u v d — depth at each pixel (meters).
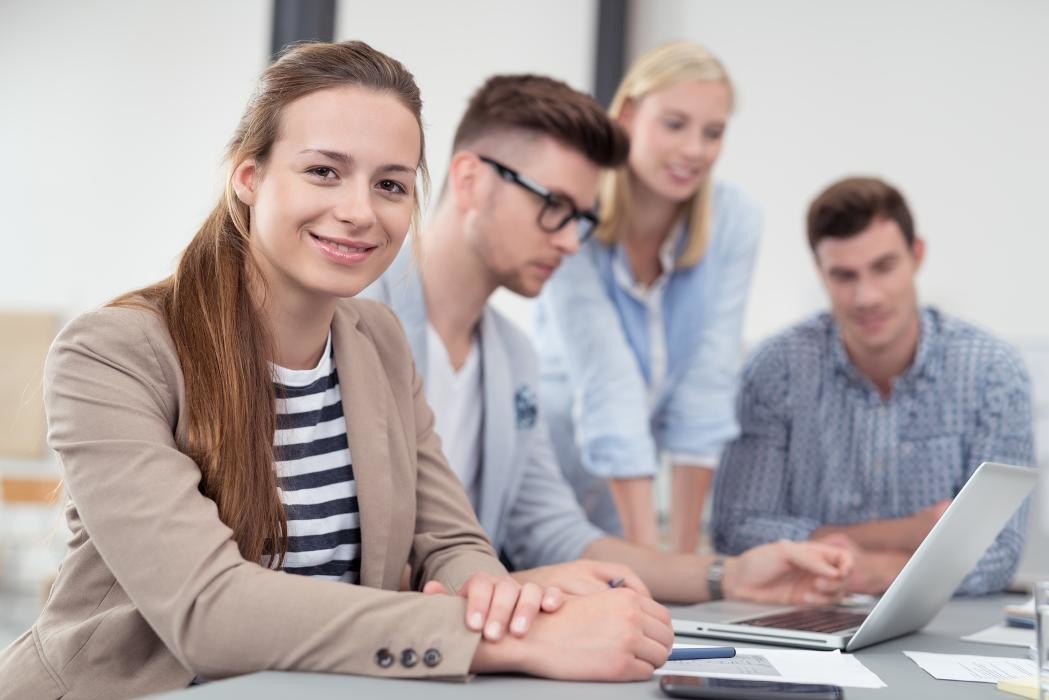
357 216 1.22
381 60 1.29
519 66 5.84
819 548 1.79
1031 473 1.50
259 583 1.06
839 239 2.57
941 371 2.63
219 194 1.32
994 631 1.63
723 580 1.85
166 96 7.00
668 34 5.64
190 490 1.13
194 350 1.23
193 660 1.06
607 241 2.62
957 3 5.16
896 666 1.26
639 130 2.55
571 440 2.75
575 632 1.07
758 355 2.81
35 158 7.30
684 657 1.23
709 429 2.72
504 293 5.88
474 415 2.07
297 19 4.31
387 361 1.49
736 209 2.75
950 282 5.12
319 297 1.31
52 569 6.66
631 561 1.94
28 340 7.15
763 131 5.45
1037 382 4.25
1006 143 5.06
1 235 7.35
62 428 1.15
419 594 1.08
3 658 1.21
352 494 1.36
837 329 2.74
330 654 1.03
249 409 1.23
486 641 1.05
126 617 1.15
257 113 1.27
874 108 5.28
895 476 2.65
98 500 1.12
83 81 7.20
